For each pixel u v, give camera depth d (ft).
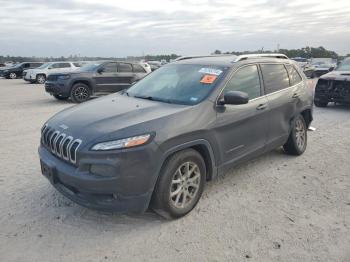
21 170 17.25
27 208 13.24
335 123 29.40
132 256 10.37
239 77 15.05
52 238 11.28
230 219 12.50
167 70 16.84
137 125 11.39
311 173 17.06
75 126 12.00
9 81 99.76
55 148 12.07
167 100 14.17
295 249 10.66
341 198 14.25
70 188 11.64
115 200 11.02
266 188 15.23
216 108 13.48
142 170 11.03
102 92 44.83
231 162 14.47
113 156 10.67
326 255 10.37
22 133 25.32
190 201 12.76
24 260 10.16
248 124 14.97
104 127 11.51
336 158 19.39
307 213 12.94
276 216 12.71
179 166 12.07
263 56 17.43
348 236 11.38
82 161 10.89
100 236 11.42
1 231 11.64
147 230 11.78
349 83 35.17
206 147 13.01
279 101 17.06
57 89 43.09
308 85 20.01
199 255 10.41
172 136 11.61
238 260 10.16
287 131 18.20
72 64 91.09
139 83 17.22
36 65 116.67
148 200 11.43
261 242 11.04
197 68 15.69
